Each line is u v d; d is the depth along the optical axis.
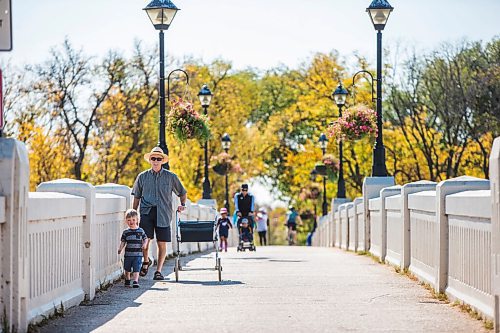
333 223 55.03
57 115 81.94
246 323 15.92
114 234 23.58
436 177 81.19
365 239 35.62
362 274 25.50
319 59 94.12
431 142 81.19
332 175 71.69
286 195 115.75
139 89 89.00
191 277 25.23
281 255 38.16
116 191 25.20
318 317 16.59
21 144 14.43
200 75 97.31
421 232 23.05
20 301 14.31
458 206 18.03
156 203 24.70
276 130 109.19
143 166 93.88
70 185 19.59
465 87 75.69
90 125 84.25
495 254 14.54
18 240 14.16
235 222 45.59
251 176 103.62
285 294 20.42
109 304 18.91
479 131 75.25
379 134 35.44
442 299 19.16
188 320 16.38
